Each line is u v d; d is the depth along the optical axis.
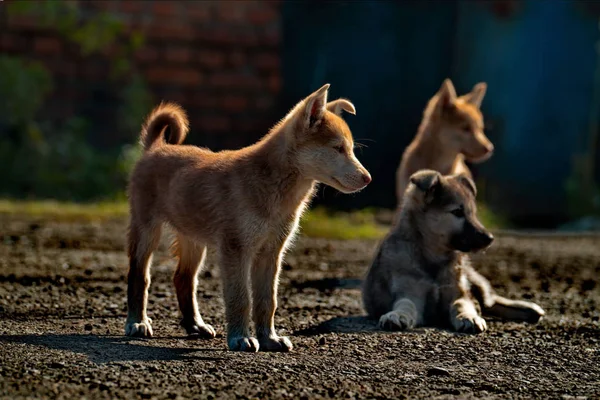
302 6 23.16
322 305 10.09
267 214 7.65
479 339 8.51
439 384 6.91
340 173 7.82
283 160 7.67
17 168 21.11
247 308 7.69
